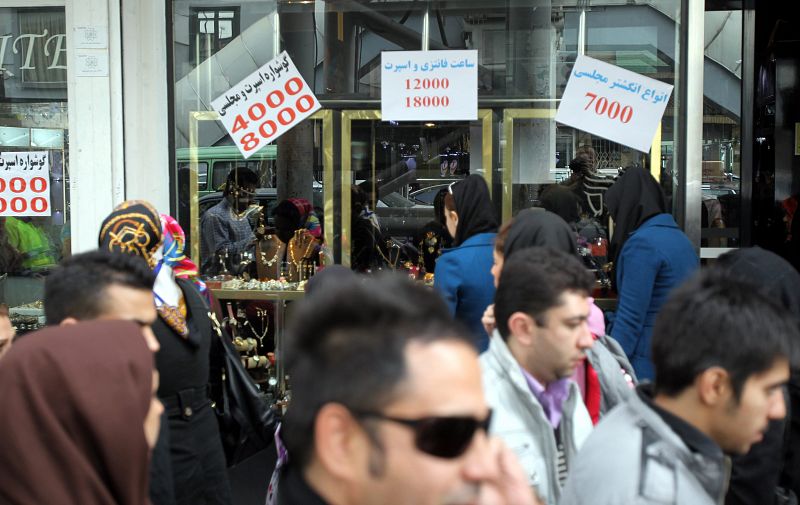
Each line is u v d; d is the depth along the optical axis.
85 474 1.52
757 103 6.48
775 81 6.47
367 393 1.27
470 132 5.69
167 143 5.68
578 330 2.46
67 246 5.75
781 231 6.51
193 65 5.75
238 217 5.83
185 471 3.34
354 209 5.82
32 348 1.57
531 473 2.43
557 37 5.55
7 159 5.79
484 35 5.62
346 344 1.29
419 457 1.27
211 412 3.54
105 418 1.54
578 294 2.46
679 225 5.42
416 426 1.26
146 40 5.54
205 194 5.80
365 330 1.30
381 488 1.28
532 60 5.59
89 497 1.52
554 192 5.60
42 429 1.52
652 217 4.50
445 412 1.27
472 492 1.29
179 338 3.33
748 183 6.40
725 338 1.85
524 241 3.52
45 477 1.50
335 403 1.29
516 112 5.62
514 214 5.65
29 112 5.76
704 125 6.44
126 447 1.57
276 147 5.80
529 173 5.64
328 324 1.33
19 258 5.78
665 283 4.25
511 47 5.61
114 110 5.52
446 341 1.31
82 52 5.49
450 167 5.73
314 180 5.83
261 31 5.74
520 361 2.53
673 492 1.80
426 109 5.69
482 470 1.30
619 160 5.54
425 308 1.34
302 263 5.83
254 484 5.06
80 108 5.52
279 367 5.70
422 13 5.66
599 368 2.97
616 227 4.70
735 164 6.43
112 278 2.40
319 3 5.70
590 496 1.88
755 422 1.90
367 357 1.28
